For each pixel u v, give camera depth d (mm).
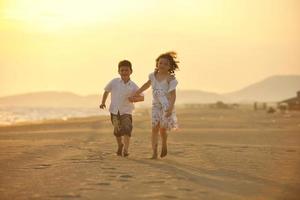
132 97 11188
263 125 30266
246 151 12570
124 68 11453
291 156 11352
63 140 17250
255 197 6340
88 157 10945
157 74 10992
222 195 6418
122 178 7750
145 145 14688
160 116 10758
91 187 6934
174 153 12070
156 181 7457
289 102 80875
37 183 7309
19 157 10883
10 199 6148
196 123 33312
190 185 7137
